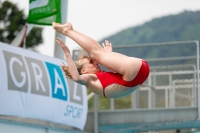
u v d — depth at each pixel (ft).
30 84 81.51
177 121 95.35
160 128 106.52
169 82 99.25
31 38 196.44
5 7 197.77
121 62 49.80
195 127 105.60
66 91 90.12
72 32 51.44
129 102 101.71
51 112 85.71
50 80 86.43
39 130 84.28
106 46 54.44
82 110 94.63
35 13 98.07
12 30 195.62
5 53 78.13
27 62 82.43
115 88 50.98
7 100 76.13
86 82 51.44
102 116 99.25
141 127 97.96
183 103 97.40
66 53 50.67
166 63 116.78
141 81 50.57
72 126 91.86
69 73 53.06
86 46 50.93
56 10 97.35
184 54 302.25
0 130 75.46
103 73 51.88
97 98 99.50
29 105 80.69
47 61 87.81
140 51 100.42
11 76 77.66
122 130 98.78
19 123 79.30
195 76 95.40
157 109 96.68
